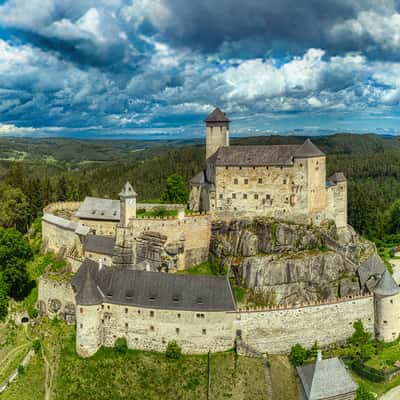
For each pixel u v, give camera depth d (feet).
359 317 322.14
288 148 402.11
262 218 400.88
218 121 433.89
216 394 271.69
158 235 382.22
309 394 252.01
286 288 359.66
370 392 261.03
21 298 396.78
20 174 593.42
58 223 441.68
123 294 312.91
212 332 300.40
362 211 551.59
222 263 379.76
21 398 288.30
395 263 490.08
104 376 291.79
